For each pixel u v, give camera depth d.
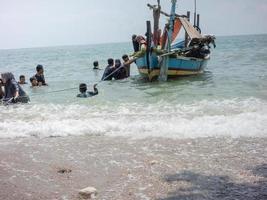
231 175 5.18
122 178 5.24
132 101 11.56
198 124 8.03
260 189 4.65
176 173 5.34
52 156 6.37
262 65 22.09
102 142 7.12
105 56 48.72
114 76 18.22
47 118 9.50
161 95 12.48
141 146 6.75
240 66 22.16
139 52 17.00
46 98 13.10
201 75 18.17
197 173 5.31
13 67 34.28
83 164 5.90
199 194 4.58
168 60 16.28
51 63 36.94
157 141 7.02
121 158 6.12
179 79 16.94
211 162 5.75
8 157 6.38
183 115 9.06
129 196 4.61
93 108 10.65
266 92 12.02
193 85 14.71
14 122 9.15
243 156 5.96
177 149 6.48
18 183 5.16
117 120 8.83
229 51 42.56
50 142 7.29
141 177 5.24
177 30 19.50
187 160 5.88
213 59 29.23
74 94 13.79
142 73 17.73
